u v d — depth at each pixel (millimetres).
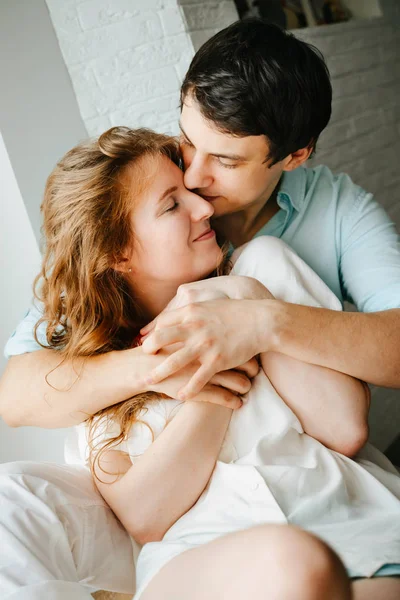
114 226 1253
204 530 1065
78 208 1269
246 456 1114
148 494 1119
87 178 1260
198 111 1214
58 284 1334
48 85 1978
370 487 1149
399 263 1364
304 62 1280
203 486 1133
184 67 2018
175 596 886
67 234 1293
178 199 1259
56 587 1020
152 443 1136
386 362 1164
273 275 1273
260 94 1196
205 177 1271
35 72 1954
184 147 1309
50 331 1355
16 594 987
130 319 1354
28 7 1948
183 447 1108
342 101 2553
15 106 1918
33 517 1090
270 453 1120
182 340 1101
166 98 2041
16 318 1970
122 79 2031
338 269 1483
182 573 897
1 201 1926
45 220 1376
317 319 1147
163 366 1093
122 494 1143
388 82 2832
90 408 1193
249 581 790
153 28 1997
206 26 2051
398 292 1312
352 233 1455
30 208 1934
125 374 1148
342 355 1146
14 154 1907
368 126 2676
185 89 1248
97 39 2008
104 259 1267
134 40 2006
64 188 1300
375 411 2377
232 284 1200
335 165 2484
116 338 1332
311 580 751
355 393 1173
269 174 1331
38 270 1951
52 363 1263
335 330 1148
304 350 1131
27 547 1044
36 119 1952
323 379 1163
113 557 1202
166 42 2004
